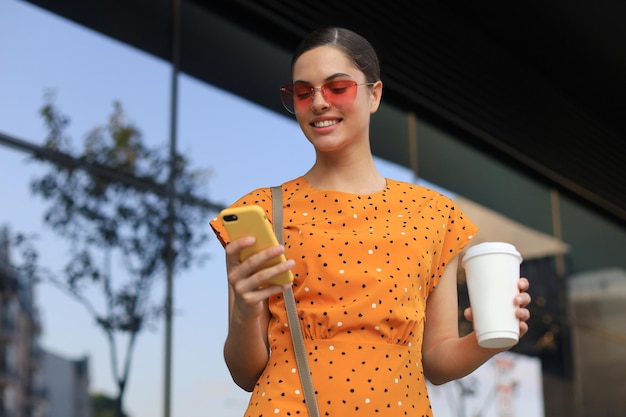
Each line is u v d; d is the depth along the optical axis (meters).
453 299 1.90
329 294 1.70
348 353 1.67
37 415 3.98
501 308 1.65
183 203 4.92
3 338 3.97
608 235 8.73
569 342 7.67
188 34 5.31
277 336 1.73
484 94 7.25
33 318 4.07
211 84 5.33
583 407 7.49
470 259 1.68
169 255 4.72
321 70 1.80
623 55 7.55
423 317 1.77
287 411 1.63
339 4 6.10
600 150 8.77
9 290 4.04
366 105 1.86
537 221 7.82
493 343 1.67
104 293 4.37
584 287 8.10
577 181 8.23
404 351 1.71
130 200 4.66
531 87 7.88
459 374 1.82
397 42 6.50
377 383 1.65
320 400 1.64
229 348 1.72
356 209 1.80
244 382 1.79
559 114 8.22
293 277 1.67
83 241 4.36
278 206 1.83
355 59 1.84
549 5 6.87
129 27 4.98
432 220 1.85
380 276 1.71
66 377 4.12
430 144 6.84
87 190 4.48
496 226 7.34
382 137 6.43
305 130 1.83
